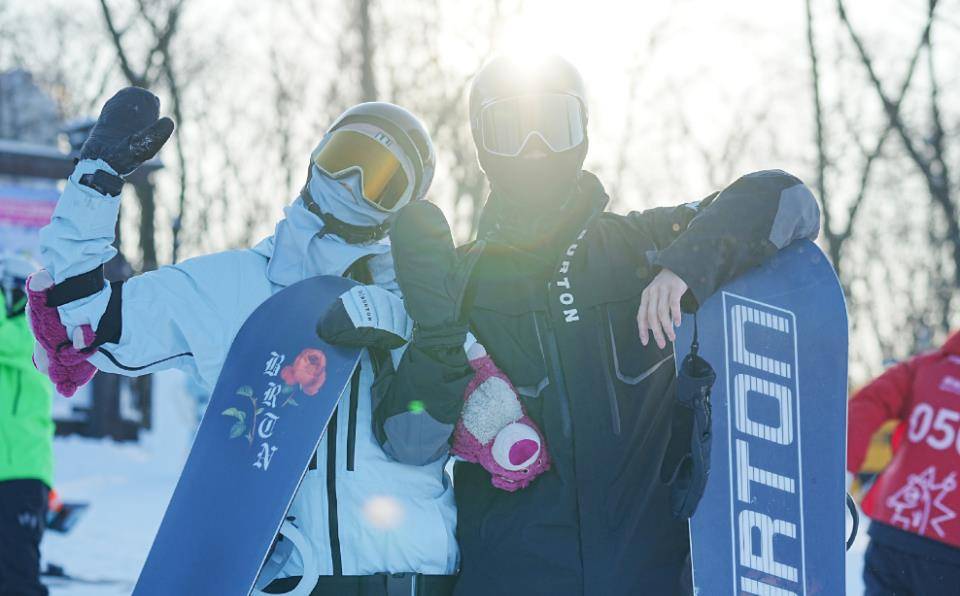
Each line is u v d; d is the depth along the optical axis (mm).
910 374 4160
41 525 4633
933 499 3955
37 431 4680
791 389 2766
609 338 2699
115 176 2637
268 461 2631
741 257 2666
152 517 10523
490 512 2682
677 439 2604
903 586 4020
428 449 2627
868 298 30578
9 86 30781
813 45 18203
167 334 2758
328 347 2711
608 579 2602
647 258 2707
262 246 2936
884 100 18219
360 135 2900
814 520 2713
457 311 2521
